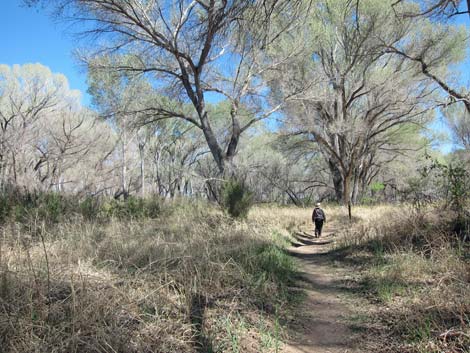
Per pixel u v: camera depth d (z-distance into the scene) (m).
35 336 3.21
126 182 31.41
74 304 3.63
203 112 17.55
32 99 23.17
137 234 8.77
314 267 8.18
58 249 6.45
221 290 5.13
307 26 18.05
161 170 38.81
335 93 23.78
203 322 4.09
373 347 3.96
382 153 34.72
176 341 3.62
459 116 27.62
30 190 14.45
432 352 3.55
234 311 4.55
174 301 4.46
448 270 5.54
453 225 7.61
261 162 41.47
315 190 54.72
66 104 25.03
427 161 28.16
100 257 6.16
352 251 8.77
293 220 17.14
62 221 9.92
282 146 31.27
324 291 6.22
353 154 27.41
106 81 18.83
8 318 3.36
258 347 3.88
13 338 3.18
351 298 5.67
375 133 27.52
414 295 5.07
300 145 30.98
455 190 7.89
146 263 5.92
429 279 5.65
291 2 5.08
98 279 4.75
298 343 4.17
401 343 3.89
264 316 4.66
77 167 25.33
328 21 21.98
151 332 3.66
